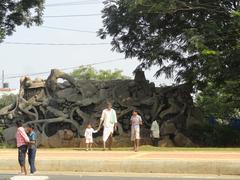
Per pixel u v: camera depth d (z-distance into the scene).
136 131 24.80
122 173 18.61
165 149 25.64
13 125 33.72
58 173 18.92
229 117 46.25
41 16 36.03
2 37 33.69
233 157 19.75
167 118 31.38
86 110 31.89
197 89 33.34
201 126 31.72
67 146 30.89
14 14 35.44
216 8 31.69
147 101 31.41
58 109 32.28
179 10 31.58
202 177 17.16
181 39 33.06
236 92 32.31
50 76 33.12
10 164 20.19
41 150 26.48
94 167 19.16
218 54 29.02
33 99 33.22
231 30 30.27
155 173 18.39
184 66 34.81
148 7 30.33
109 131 25.27
